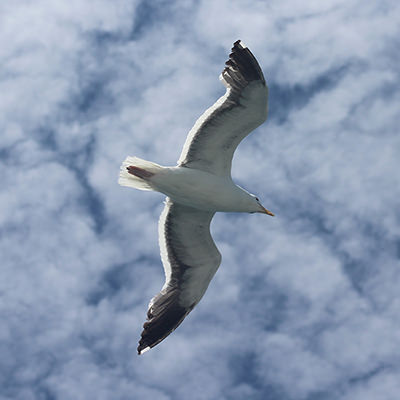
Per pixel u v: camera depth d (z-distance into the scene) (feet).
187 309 45.83
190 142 41.63
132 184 41.63
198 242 45.27
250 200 42.80
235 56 40.11
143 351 44.70
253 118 40.37
